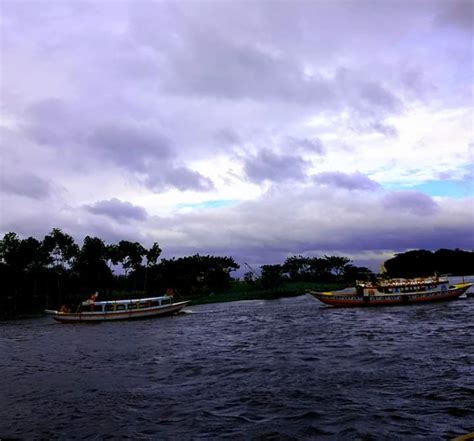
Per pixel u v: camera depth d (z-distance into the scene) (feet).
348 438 47.83
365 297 234.99
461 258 604.49
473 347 95.91
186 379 80.69
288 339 125.29
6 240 345.51
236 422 55.01
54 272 366.84
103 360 108.99
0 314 325.42
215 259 488.44
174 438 50.96
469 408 54.95
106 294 393.09
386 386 67.15
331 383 70.85
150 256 408.87
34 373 97.25
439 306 210.79
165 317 241.55
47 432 55.67
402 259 603.67
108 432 54.34
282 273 581.94
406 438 46.93
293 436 49.29
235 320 202.18
